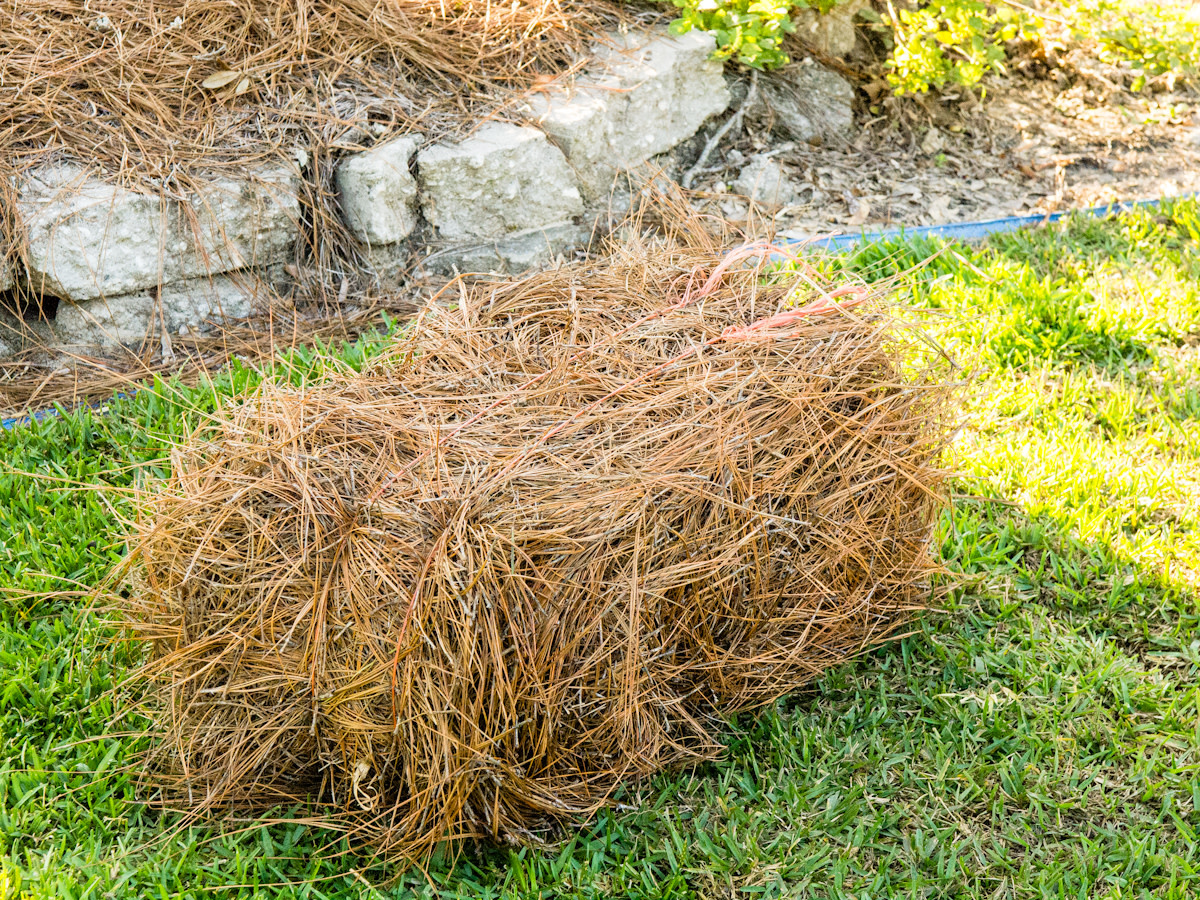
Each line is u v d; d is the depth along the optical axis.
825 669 2.85
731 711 2.68
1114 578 3.07
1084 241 4.76
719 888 2.33
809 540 2.59
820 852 2.38
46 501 3.42
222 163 4.23
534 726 2.29
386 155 4.35
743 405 2.53
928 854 2.38
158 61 4.44
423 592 2.15
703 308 2.91
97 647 2.89
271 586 2.22
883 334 2.79
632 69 4.99
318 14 4.71
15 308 4.14
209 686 2.31
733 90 5.54
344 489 2.32
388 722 2.21
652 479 2.37
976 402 3.77
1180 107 6.02
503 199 4.55
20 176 4.00
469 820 2.34
